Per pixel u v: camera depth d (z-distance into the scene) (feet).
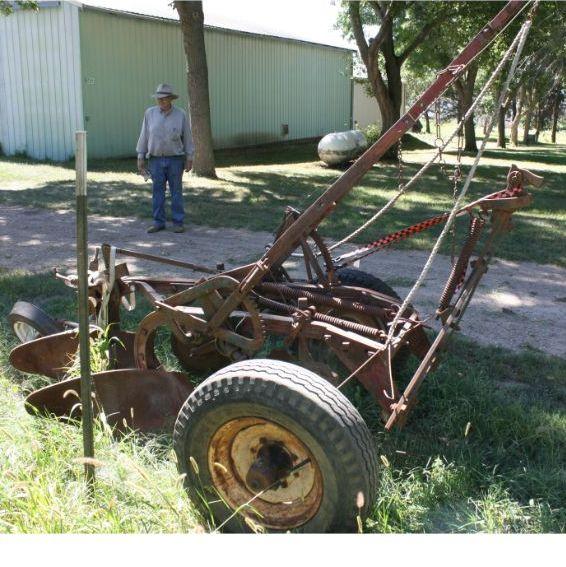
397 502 10.97
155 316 13.47
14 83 71.05
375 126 100.73
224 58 89.10
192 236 33.35
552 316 21.86
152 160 33.45
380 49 80.94
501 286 25.16
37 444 11.43
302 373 9.87
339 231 33.68
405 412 11.43
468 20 77.92
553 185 62.28
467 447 12.80
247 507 10.21
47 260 28.12
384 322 14.76
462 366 16.66
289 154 89.92
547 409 14.51
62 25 67.67
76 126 69.41
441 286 24.77
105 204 41.60
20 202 42.24
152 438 12.96
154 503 10.55
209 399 10.00
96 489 10.73
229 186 51.55
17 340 17.34
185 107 82.64
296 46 103.71
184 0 54.19
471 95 101.40
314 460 9.53
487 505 10.89
